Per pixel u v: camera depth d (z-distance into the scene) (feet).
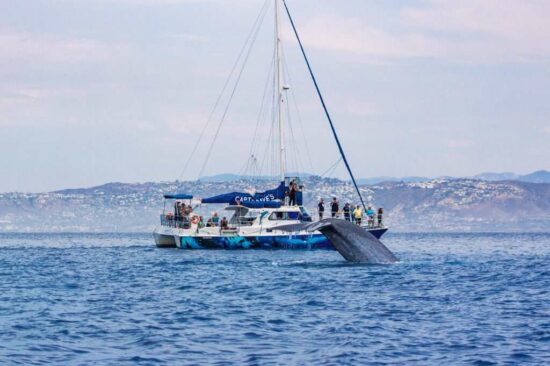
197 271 406.41
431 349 205.26
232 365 189.78
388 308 268.82
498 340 215.10
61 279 379.55
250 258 483.51
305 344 211.61
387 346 208.54
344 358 196.13
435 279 348.79
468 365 189.78
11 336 222.07
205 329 232.32
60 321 246.27
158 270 421.18
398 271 368.68
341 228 371.35
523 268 418.51
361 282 334.44
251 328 233.55
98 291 326.24
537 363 190.90
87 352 203.31
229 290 321.93
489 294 302.04
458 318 248.73
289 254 515.50
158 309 271.08
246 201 561.84
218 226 566.77
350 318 249.14
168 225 608.60
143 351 204.33
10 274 409.90
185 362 192.85
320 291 310.24
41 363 191.93
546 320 244.01
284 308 270.46
